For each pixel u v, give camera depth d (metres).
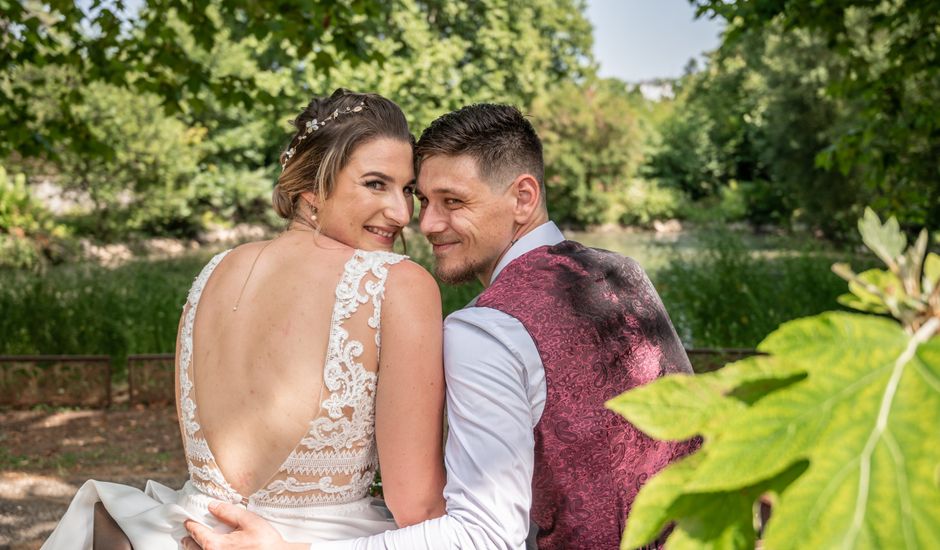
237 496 1.36
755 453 0.44
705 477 0.44
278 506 1.36
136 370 6.56
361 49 6.28
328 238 1.44
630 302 1.50
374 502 1.50
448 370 1.37
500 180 1.56
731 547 0.48
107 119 17.06
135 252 18.20
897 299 0.46
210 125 21.27
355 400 1.34
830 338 0.46
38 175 17.23
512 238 1.60
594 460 1.38
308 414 1.33
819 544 0.40
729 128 31.05
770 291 7.65
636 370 1.43
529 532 1.50
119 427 5.96
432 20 22.62
